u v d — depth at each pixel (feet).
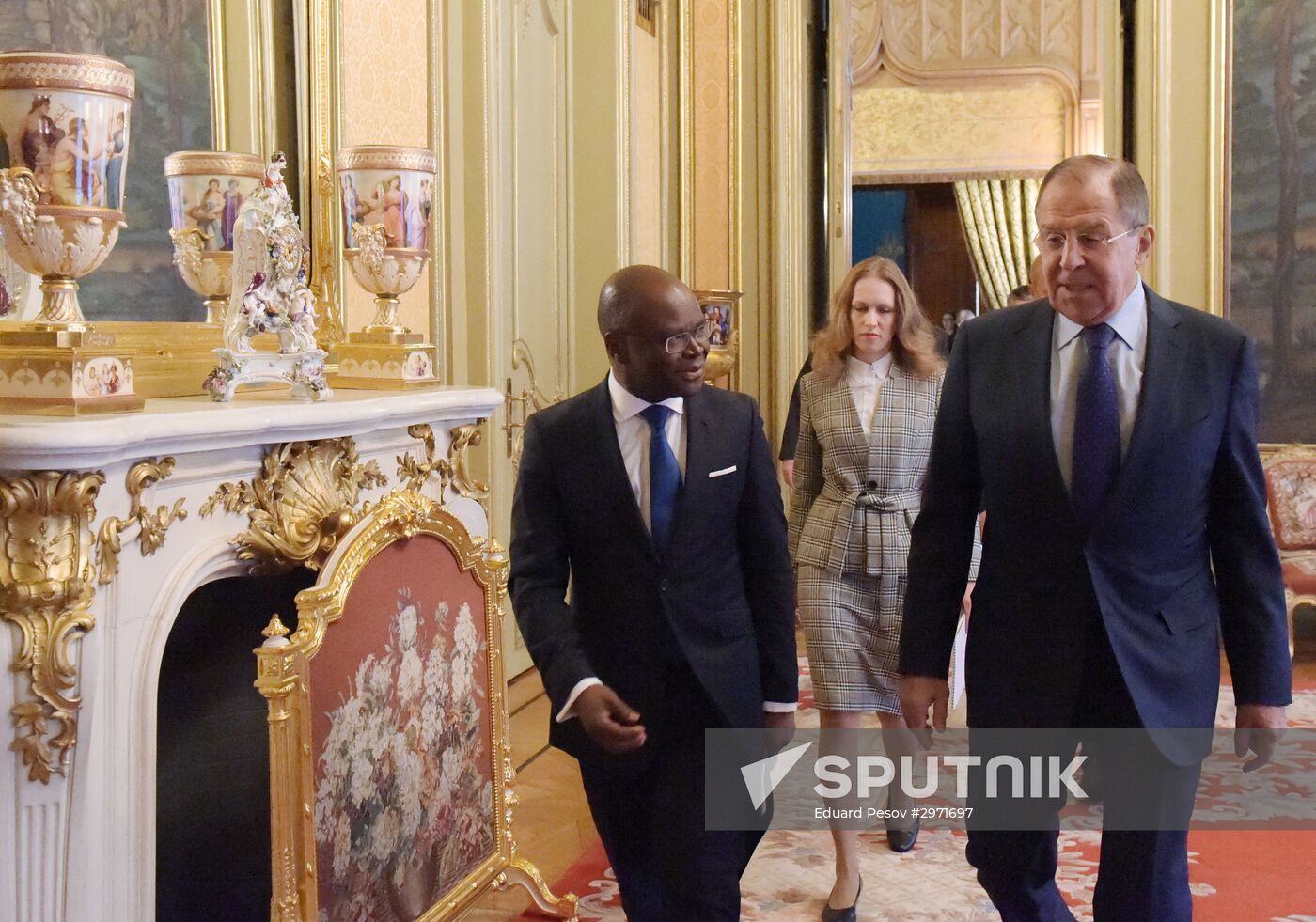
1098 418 7.30
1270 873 11.83
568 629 7.64
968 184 41.01
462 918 10.30
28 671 6.32
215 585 9.61
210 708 9.52
